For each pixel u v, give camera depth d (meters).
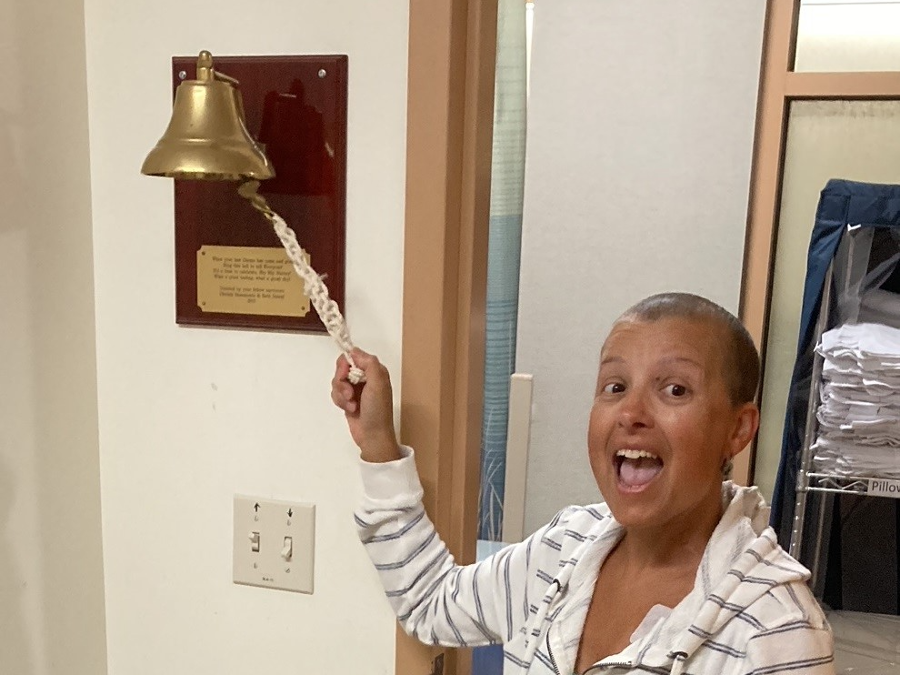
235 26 0.93
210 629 1.04
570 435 2.38
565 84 2.26
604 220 2.29
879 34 2.05
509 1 1.84
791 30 2.08
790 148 2.14
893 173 2.08
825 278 1.89
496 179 1.93
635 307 0.86
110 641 1.09
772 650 0.70
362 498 0.92
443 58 0.86
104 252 1.01
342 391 0.89
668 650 0.75
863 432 1.84
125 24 0.96
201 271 0.97
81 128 0.98
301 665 1.02
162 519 1.04
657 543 0.83
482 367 1.01
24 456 0.93
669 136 2.21
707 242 2.21
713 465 0.80
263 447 0.99
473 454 1.01
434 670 0.98
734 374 0.81
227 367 0.99
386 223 0.92
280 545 0.99
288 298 0.95
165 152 0.79
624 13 2.20
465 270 0.94
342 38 0.90
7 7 0.87
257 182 0.85
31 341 0.93
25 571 0.94
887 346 1.80
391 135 0.90
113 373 1.03
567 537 0.93
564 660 0.82
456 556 0.99
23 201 0.90
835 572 2.02
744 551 0.77
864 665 1.83
